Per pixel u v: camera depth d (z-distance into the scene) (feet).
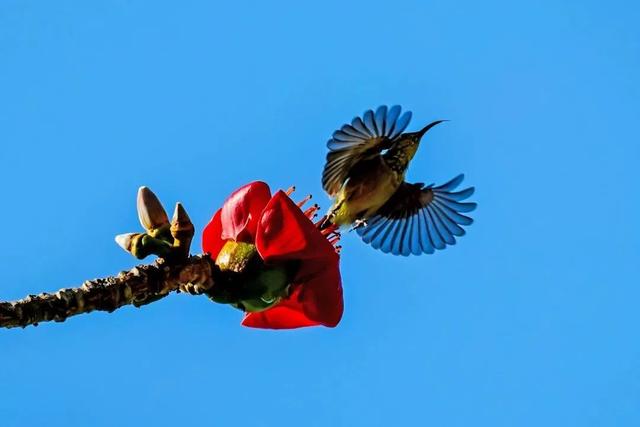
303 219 25.75
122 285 22.94
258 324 27.37
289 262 26.21
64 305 21.89
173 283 23.84
